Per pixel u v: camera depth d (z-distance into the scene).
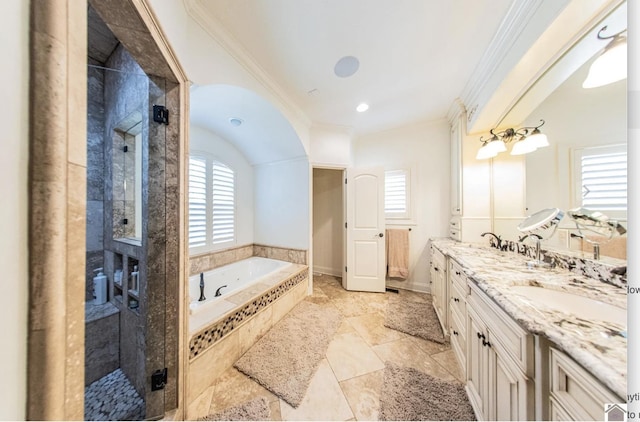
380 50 1.69
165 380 1.17
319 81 2.10
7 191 0.35
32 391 0.38
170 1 1.08
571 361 0.61
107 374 1.57
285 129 2.61
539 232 1.58
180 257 1.19
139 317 1.32
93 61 1.84
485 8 1.32
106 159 1.79
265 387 1.42
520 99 1.74
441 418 1.19
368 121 3.05
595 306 0.93
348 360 1.68
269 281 2.34
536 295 1.08
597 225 1.16
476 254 1.81
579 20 1.05
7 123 0.35
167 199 1.17
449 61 1.81
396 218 3.32
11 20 0.35
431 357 1.71
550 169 1.54
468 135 2.40
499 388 0.96
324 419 1.21
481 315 1.17
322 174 4.05
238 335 1.71
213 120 2.49
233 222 3.12
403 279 3.29
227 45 1.58
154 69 1.09
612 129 1.09
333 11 1.35
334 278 3.79
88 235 1.81
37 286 0.39
